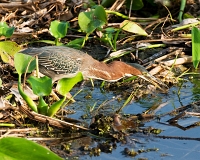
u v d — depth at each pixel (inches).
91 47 585.0
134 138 405.7
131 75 509.7
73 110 452.4
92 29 551.8
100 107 460.1
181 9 612.1
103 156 376.5
